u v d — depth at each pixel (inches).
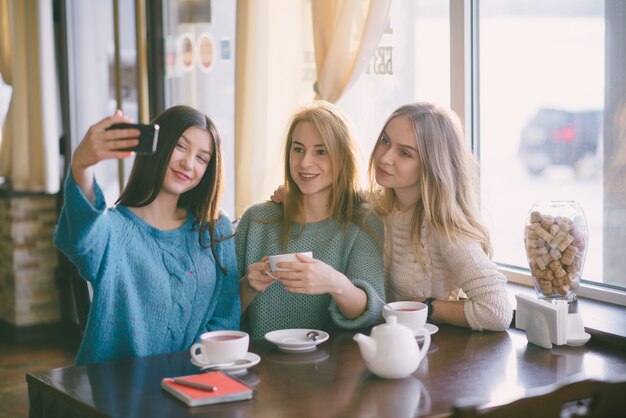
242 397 61.8
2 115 197.2
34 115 176.9
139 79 163.5
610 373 68.9
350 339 79.3
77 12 177.0
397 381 66.4
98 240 71.2
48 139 177.3
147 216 80.5
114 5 166.6
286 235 88.2
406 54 111.7
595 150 95.0
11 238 182.4
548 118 100.3
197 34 152.3
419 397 62.5
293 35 117.9
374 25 103.9
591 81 94.7
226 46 144.5
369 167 90.1
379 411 59.4
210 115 150.8
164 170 78.4
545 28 99.4
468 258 81.7
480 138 109.7
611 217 93.8
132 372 69.4
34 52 175.3
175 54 159.0
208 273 82.1
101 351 75.7
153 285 77.7
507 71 104.7
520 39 102.5
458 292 88.1
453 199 84.2
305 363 71.4
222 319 84.4
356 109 114.6
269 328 87.4
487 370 69.5
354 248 87.3
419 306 78.1
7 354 173.9
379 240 88.4
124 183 166.2
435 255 86.0
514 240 106.7
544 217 86.7
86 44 176.1
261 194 121.2
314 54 115.0
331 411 59.4
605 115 93.4
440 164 83.8
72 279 85.0
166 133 78.8
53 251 186.2
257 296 87.6
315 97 112.0
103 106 174.2
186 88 157.0
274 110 120.3
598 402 57.2
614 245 93.7
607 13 92.2
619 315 84.8
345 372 68.8
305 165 85.7
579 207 87.3
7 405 139.3
